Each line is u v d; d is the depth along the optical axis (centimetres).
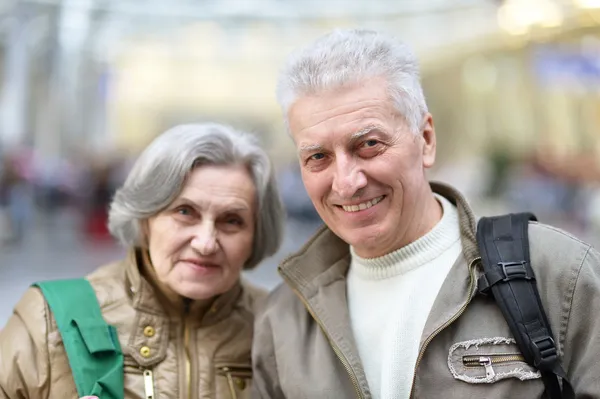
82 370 183
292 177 1234
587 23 496
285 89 172
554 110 1027
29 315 192
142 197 199
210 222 196
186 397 194
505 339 157
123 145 1522
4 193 1086
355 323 182
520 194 1062
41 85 1116
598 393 148
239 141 205
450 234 179
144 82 1520
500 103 1110
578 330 155
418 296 173
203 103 1579
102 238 1140
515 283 158
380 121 163
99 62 1134
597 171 998
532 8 504
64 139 1284
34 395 185
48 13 840
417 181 170
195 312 208
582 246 161
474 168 1162
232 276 205
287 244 1009
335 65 163
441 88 1194
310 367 177
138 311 201
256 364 189
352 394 171
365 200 167
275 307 194
